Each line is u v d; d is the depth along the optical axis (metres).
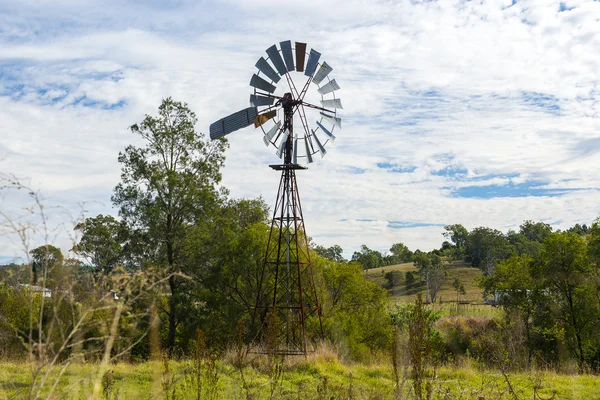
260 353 13.41
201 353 7.43
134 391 7.50
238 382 8.80
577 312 35.47
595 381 12.66
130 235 31.28
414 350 5.30
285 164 20.62
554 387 11.35
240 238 32.41
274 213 21.52
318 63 20.70
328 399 8.33
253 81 20.89
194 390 7.68
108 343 3.08
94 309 3.01
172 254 32.78
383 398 7.39
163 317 33.06
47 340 2.99
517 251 102.75
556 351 33.28
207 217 33.22
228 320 31.09
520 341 27.41
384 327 30.19
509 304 37.16
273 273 30.84
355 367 14.91
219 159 34.06
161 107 32.84
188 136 32.78
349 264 33.28
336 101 21.47
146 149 32.88
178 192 32.22
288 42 20.59
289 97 20.75
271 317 8.51
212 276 32.22
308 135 21.23
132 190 32.31
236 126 20.81
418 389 5.14
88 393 3.44
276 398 8.10
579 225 92.12
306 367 14.34
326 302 30.45
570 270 35.69
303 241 30.48
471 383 11.14
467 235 112.38
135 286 3.19
